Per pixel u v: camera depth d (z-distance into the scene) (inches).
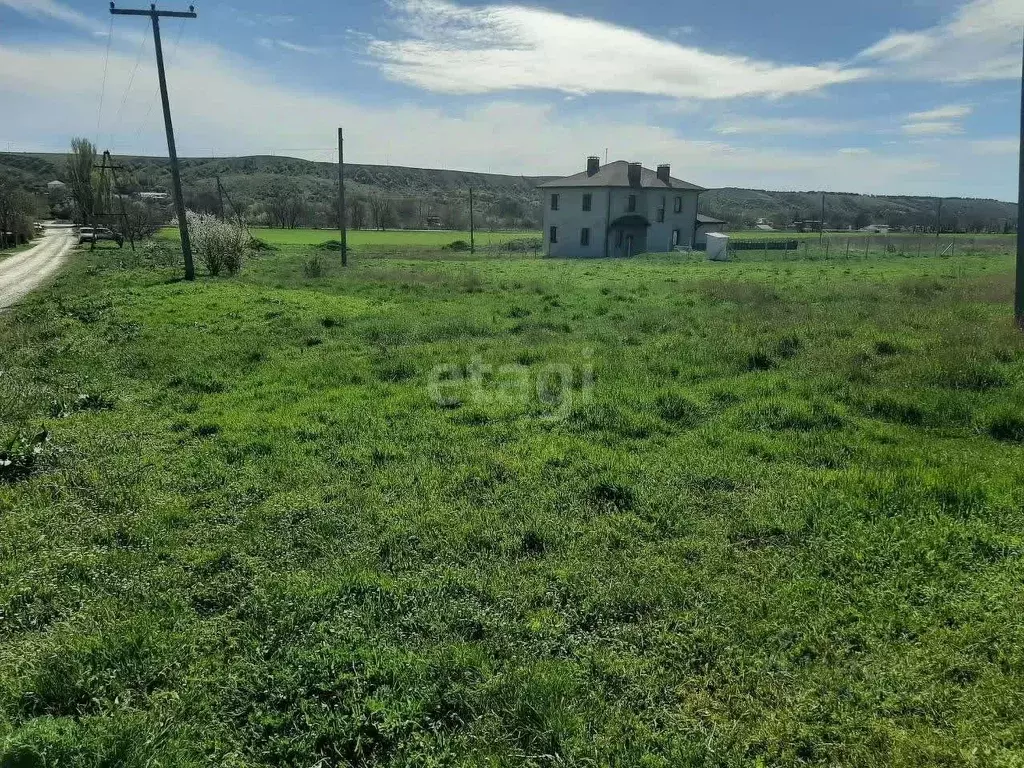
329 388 427.5
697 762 134.3
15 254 1839.3
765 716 146.9
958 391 376.8
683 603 188.5
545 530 227.6
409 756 135.5
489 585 197.5
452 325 634.8
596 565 208.4
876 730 140.9
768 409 355.6
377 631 175.3
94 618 183.9
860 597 188.4
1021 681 152.5
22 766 126.4
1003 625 172.4
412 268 1505.9
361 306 790.5
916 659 162.9
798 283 1063.6
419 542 224.5
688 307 773.3
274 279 1123.9
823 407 356.2
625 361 473.1
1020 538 213.6
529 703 147.3
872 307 716.7
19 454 289.0
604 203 2450.8
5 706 146.4
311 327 637.9
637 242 2534.5
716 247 1999.3
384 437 325.4
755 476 271.6
